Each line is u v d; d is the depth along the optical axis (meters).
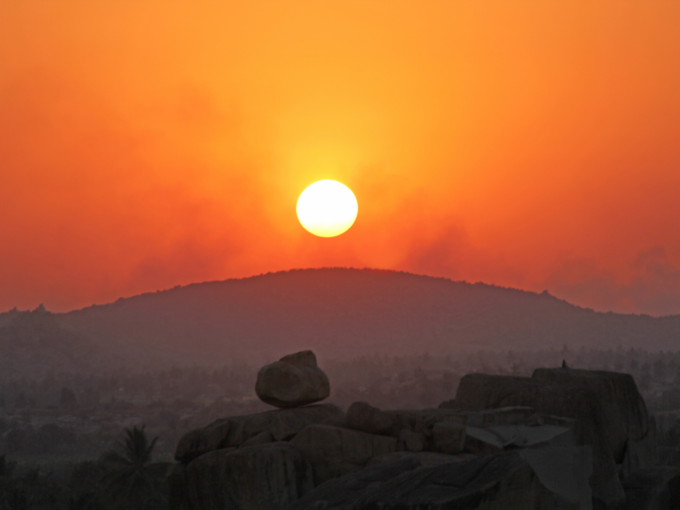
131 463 63.94
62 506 58.16
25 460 143.12
